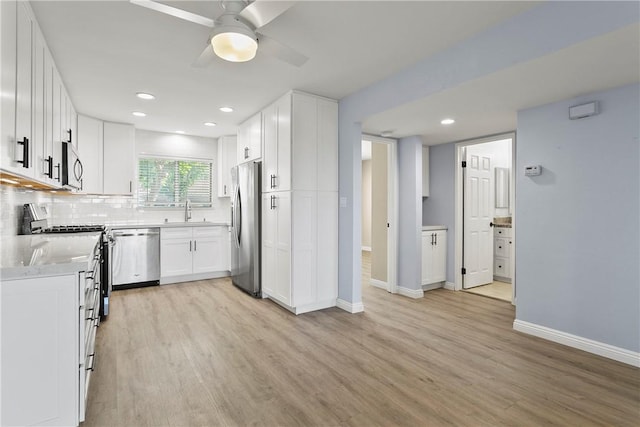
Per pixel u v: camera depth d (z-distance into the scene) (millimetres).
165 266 4672
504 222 5199
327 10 2041
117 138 4496
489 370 2326
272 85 3260
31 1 1898
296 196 3475
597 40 1785
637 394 2025
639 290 2367
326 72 2959
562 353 2594
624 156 2436
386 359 2494
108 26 2180
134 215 4973
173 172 5309
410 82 2842
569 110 2699
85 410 1849
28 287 1541
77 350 1642
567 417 1809
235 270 4562
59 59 2619
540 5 1978
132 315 3410
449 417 1812
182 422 1770
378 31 2287
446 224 4711
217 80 3109
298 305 3506
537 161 2932
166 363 2404
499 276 5195
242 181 4340
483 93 2619
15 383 1525
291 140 3416
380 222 4746
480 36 2303
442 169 4766
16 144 1675
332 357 2523
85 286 1713
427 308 3773
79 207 4520
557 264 2801
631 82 2373
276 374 2266
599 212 2561
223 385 2125
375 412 1858
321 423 1769
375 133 4129
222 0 1814
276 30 2273
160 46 2451
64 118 3076
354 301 3598
